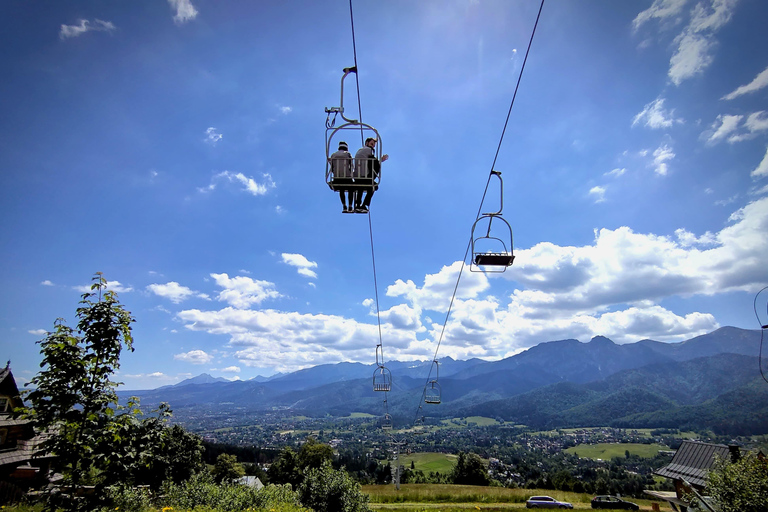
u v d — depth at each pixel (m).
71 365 7.53
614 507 44.97
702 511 15.55
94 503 7.62
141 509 12.84
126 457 7.87
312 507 23.38
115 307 8.28
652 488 103.00
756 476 23.39
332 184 7.44
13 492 17.67
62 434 7.44
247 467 105.81
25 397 7.45
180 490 18.92
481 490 60.16
